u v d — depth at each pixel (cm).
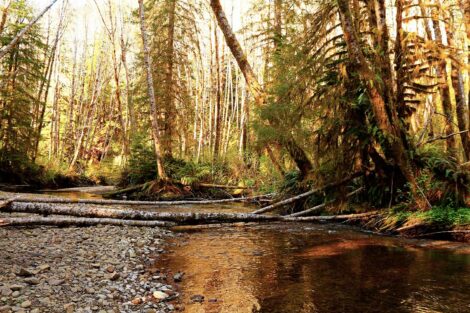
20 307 359
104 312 374
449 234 739
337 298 419
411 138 892
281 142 1096
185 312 391
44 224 767
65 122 3931
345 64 848
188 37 2122
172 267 562
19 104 2014
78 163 3169
